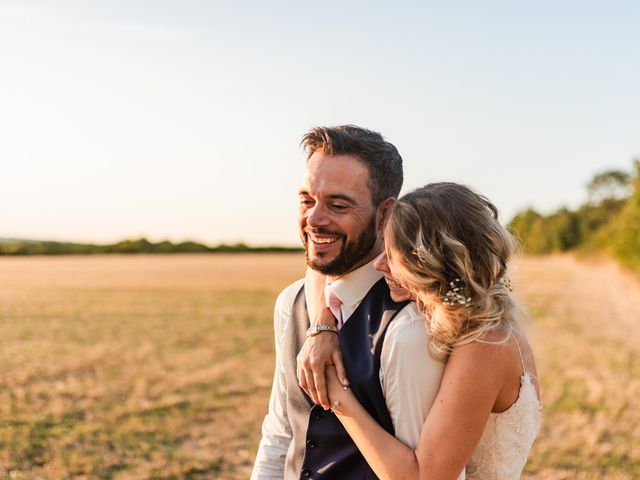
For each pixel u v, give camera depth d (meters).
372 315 1.80
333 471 1.84
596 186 75.12
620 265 35.72
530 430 1.78
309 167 1.91
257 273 43.22
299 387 2.02
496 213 1.79
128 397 8.20
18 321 16.56
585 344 12.92
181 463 5.75
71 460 5.71
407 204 1.71
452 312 1.61
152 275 40.28
